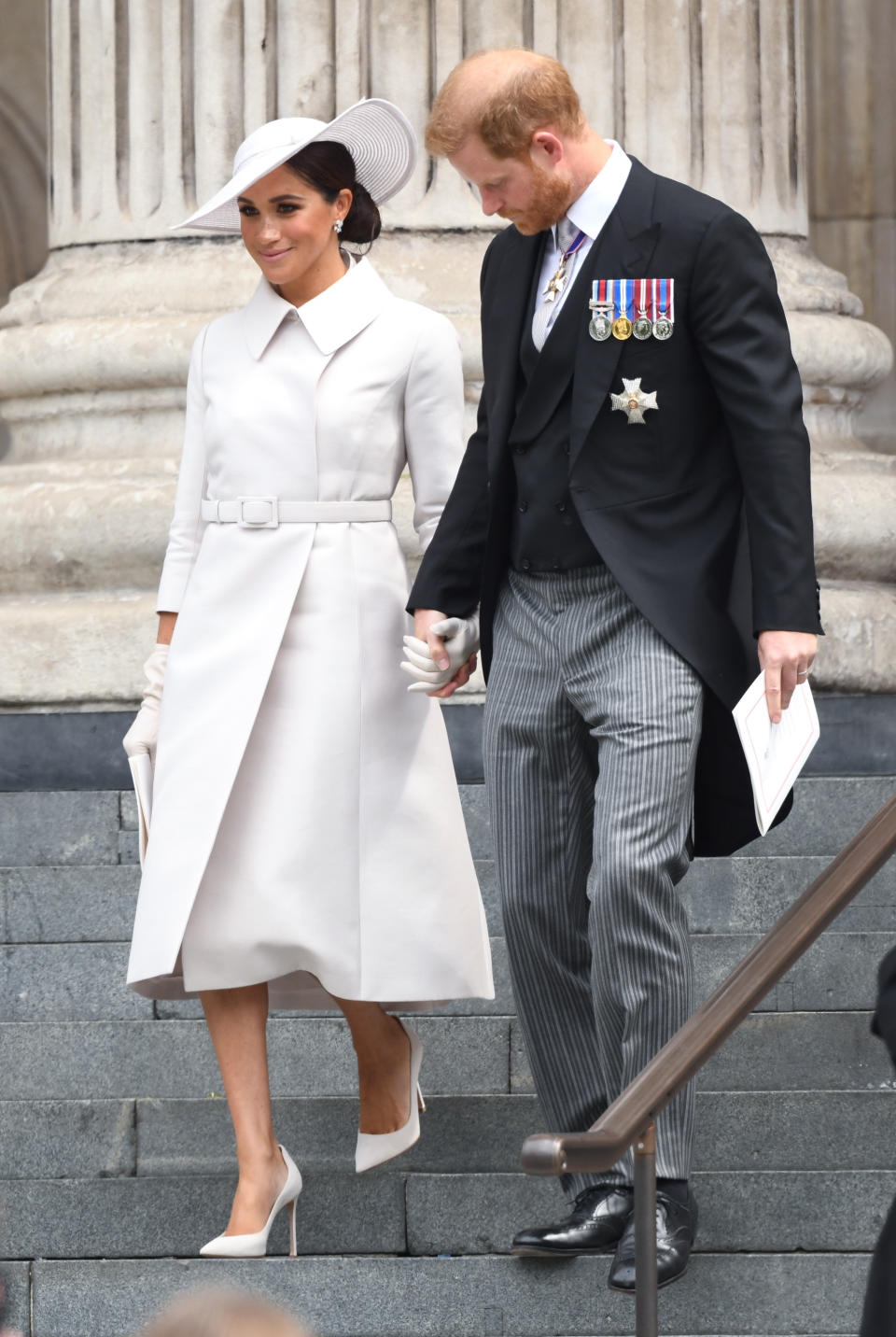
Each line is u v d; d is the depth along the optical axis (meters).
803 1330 13.85
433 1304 13.88
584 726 13.86
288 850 14.46
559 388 13.37
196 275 26.53
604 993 13.12
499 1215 14.72
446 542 14.40
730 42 27.77
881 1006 8.69
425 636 14.30
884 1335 8.62
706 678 13.04
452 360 15.11
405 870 14.82
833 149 46.00
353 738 14.73
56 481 25.83
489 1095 15.93
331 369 14.91
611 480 13.27
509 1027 17.00
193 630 14.93
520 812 13.95
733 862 19.52
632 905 12.88
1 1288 6.68
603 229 13.27
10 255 55.44
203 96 26.91
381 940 14.66
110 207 27.53
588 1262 13.76
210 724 14.62
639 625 13.29
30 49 55.34
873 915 18.92
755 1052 16.80
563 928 14.05
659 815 12.95
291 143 14.55
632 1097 10.48
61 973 18.64
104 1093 17.11
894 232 45.84
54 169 28.67
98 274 27.22
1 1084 17.12
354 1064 17.02
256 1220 14.01
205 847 14.34
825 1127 15.33
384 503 15.13
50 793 21.22
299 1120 15.91
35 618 24.77
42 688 24.55
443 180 26.16
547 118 13.14
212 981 14.38
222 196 14.52
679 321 13.10
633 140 26.86
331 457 14.84
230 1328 4.47
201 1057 17.08
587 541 13.39
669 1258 12.87
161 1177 15.04
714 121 27.59
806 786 20.64
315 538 14.85
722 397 13.09
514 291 13.76
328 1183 14.86
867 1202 14.38
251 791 14.64
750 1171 14.70
